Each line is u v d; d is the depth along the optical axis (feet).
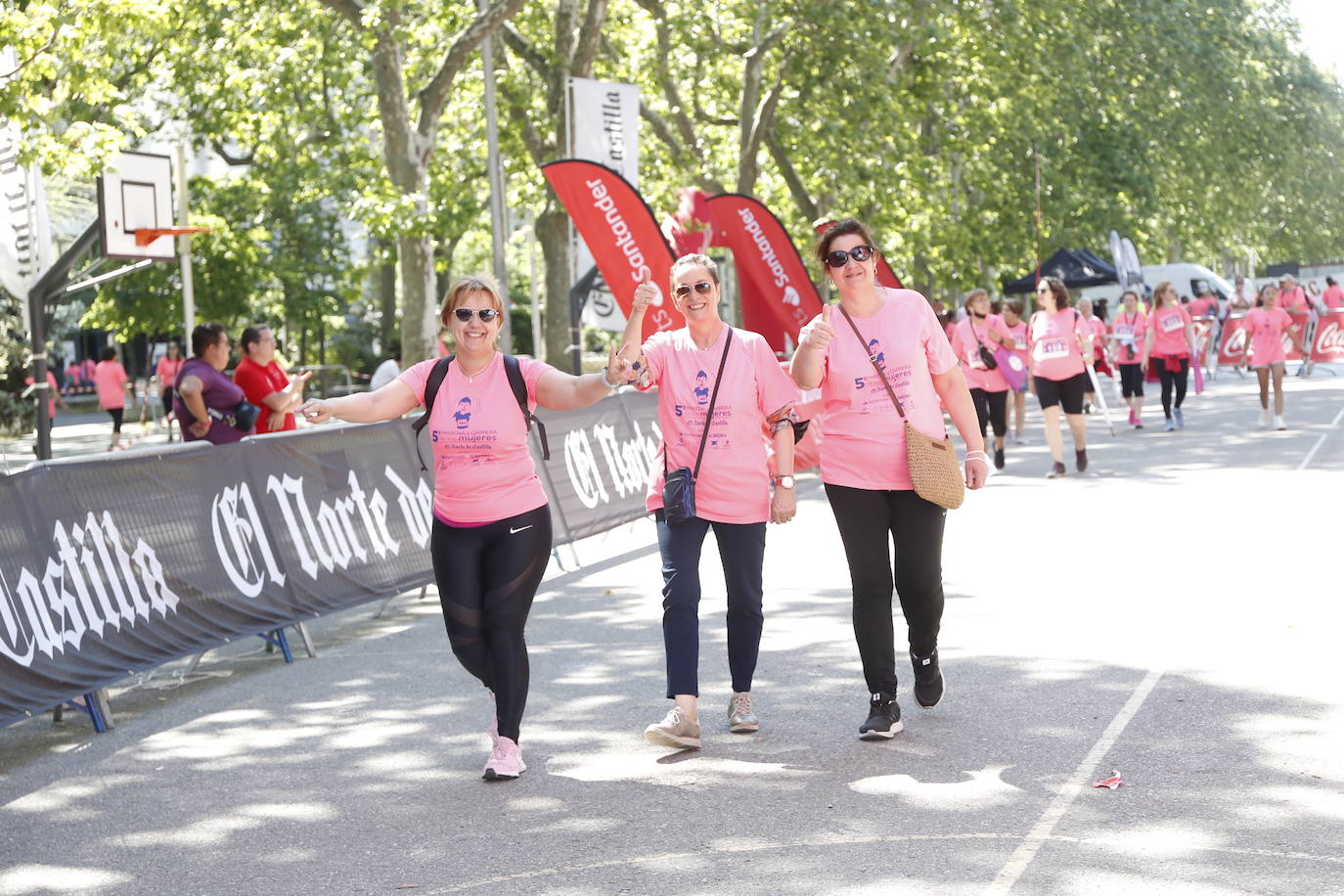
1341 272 212.84
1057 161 125.80
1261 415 64.69
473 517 19.13
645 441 44.86
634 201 54.90
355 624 31.58
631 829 16.48
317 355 139.33
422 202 75.20
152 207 58.90
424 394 19.26
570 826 16.72
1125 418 75.15
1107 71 128.16
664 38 86.02
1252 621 25.36
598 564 37.76
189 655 24.57
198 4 81.61
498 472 19.11
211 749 21.36
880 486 19.45
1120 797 16.53
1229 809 15.94
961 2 92.99
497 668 19.07
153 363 144.97
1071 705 20.59
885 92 84.38
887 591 19.63
